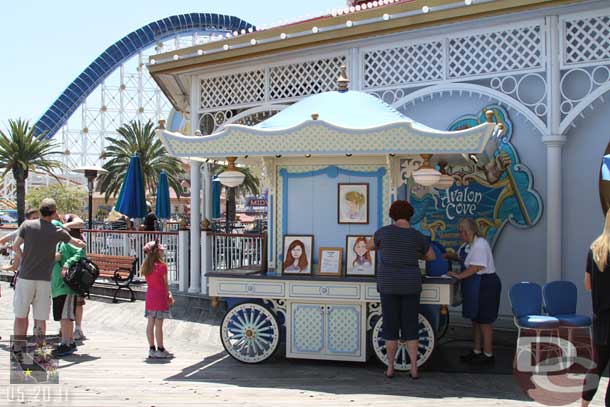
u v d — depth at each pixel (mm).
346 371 6531
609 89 7441
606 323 4805
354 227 6988
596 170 8039
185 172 44531
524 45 8016
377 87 9047
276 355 7273
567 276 8188
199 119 11062
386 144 6273
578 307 8109
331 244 7051
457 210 9195
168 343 8062
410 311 6145
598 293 4824
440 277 6516
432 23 8172
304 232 7148
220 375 6367
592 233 8062
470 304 6828
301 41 9203
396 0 9938
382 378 6211
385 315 6172
